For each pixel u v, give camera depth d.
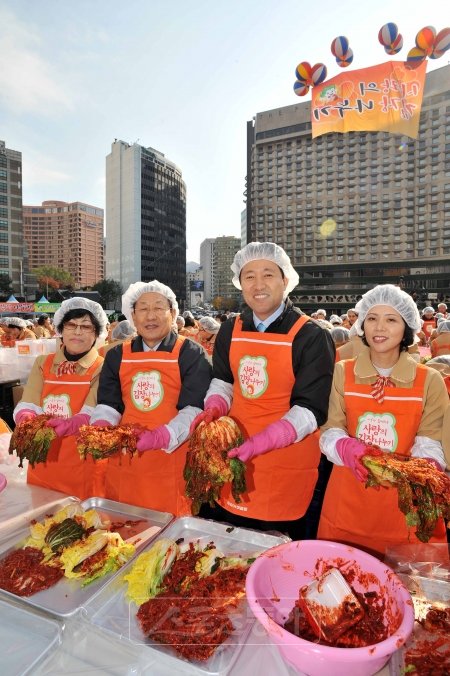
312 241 91.94
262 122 96.38
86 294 34.69
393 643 0.87
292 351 1.87
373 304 1.77
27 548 1.41
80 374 2.34
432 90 80.56
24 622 1.09
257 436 1.59
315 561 1.25
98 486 2.37
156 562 1.22
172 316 2.22
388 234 86.12
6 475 2.34
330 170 90.81
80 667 0.96
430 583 1.21
